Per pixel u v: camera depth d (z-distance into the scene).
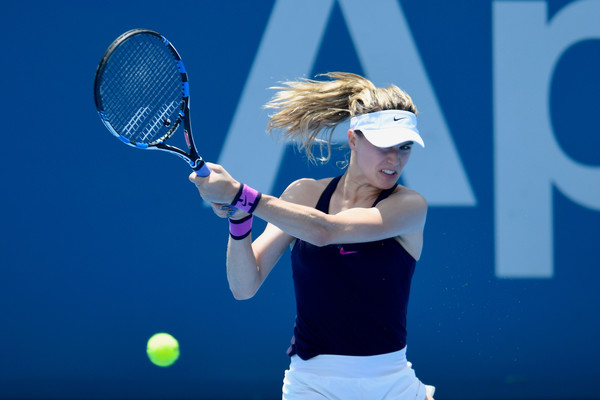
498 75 20.89
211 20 21.00
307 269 10.64
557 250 20.86
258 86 21.05
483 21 20.89
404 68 20.97
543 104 20.88
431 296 20.92
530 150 20.91
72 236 21.09
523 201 20.89
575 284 20.84
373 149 10.58
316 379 10.55
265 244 11.41
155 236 21.09
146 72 15.34
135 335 21.12
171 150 10.76
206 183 9.82
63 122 21.11
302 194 11.41
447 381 20.92
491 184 20.91
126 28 21.08
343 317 10.46
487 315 20.89
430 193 20.95
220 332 21.09
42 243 21.12
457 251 20.92
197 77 21.03
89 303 21.08
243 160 21.03
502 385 20.89
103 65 10.09
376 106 10.71
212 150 21.05
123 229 21.09
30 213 21.11
